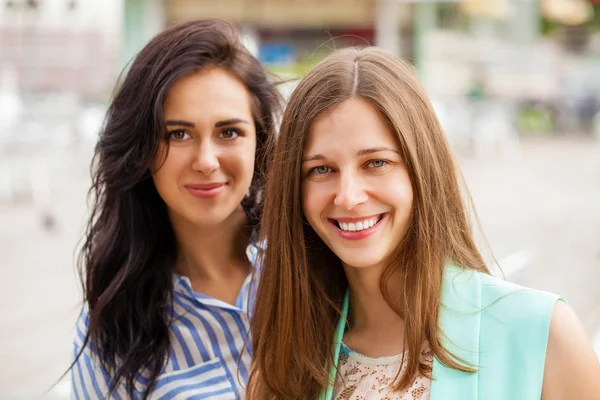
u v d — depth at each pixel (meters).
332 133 1.39
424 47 13.52
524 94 15.30
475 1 13.33
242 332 1.87
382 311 1.54
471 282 1.43
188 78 1.74
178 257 1.92
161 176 1.77
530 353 1.32
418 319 1.40
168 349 1.81
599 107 15.89
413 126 1.40
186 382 1.80
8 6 11.25
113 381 1.77
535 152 12.78
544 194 8.41
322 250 1.58
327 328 1.56
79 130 9.71
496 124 12.36
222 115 1.74
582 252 5.51
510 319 1.36
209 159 1.73
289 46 11.47
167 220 1.90
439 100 12.46
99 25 11.32
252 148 1.83
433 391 1.36
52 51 11.27
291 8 11.26
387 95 1.38
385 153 1.38
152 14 11.16
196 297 1.85
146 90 1.74
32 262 5.72
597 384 1.30
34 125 9.30
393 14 11.53
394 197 1.39
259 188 1.93
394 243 1.43
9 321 4.42
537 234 6.28
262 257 1.67
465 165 11.05
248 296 1.76
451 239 1.45
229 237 1.92
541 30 15.49
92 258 1.88
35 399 3.34
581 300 4.27
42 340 4.12
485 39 14.37
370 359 1.50
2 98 9.52
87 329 1.85
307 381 1.55
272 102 1.88
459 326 1.39
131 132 1.77
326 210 1.43
